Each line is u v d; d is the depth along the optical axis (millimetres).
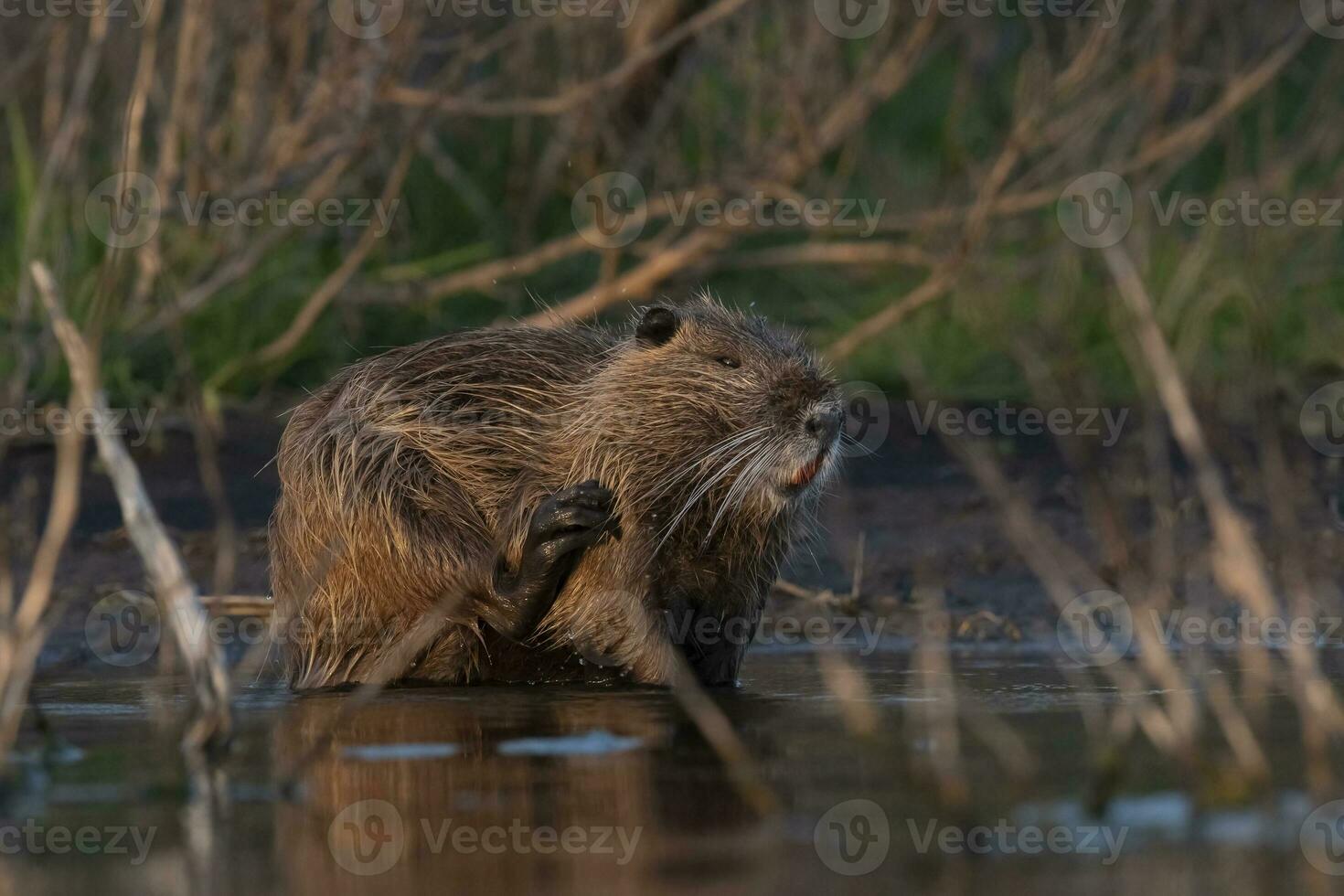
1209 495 9617
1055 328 21219
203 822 8180
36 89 22719
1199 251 21938
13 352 18734
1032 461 19375
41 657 14422
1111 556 16125
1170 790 8766
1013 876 7324
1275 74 22156
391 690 12570
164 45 21297
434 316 21547
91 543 16750
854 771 9164
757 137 22703
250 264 19500
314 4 20281
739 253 23172
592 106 22766
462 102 20047
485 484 13250
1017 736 10242
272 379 20719
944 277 20531
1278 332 21953
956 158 23719
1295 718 10875
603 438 13078
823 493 14352
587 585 12844
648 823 8094
